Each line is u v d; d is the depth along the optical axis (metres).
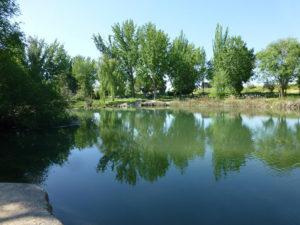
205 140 21.69
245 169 14.08
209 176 13.09
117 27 76.81
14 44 22.44
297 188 11.48
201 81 86.25
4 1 21.05
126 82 77.50
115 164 15.43
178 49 79.62
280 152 17.38
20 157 16.89
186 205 10.09
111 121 34.97
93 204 10.27
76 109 56.97
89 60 81.06
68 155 17.41
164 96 80.06
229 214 9.38
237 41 70.00
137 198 10.75
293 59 62.72
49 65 66.56
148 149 18.80
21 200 9.20
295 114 40.38
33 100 24.95
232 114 42.12
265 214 9.32
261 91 76.81
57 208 9.93
